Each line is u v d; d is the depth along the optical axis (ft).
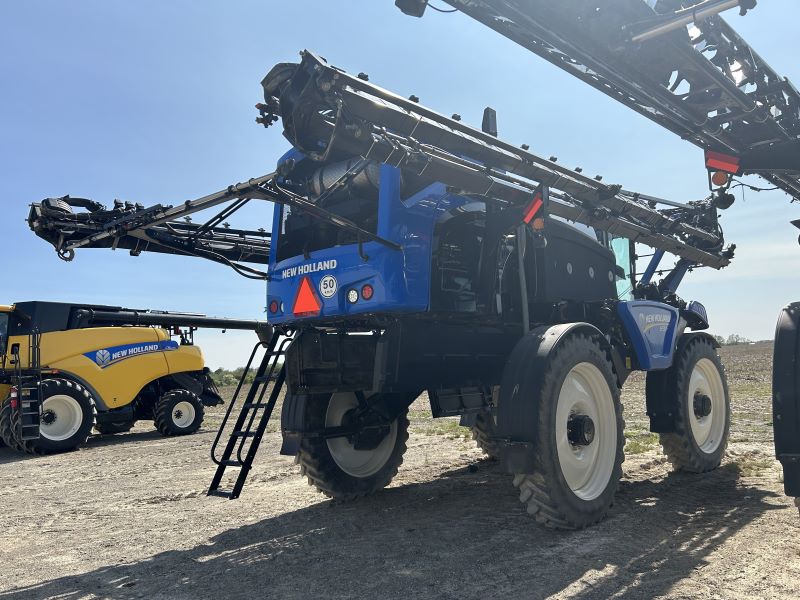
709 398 22.57
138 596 12.23
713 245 24.64
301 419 18.44
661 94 18.03
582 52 16.05
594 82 17.60
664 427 21.22
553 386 14.93
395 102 13.61
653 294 23.98
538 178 16.67
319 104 12.86
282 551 14.71
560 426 15.37
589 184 18.08
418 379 16.57
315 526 16.80
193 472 27.25
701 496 18.29
